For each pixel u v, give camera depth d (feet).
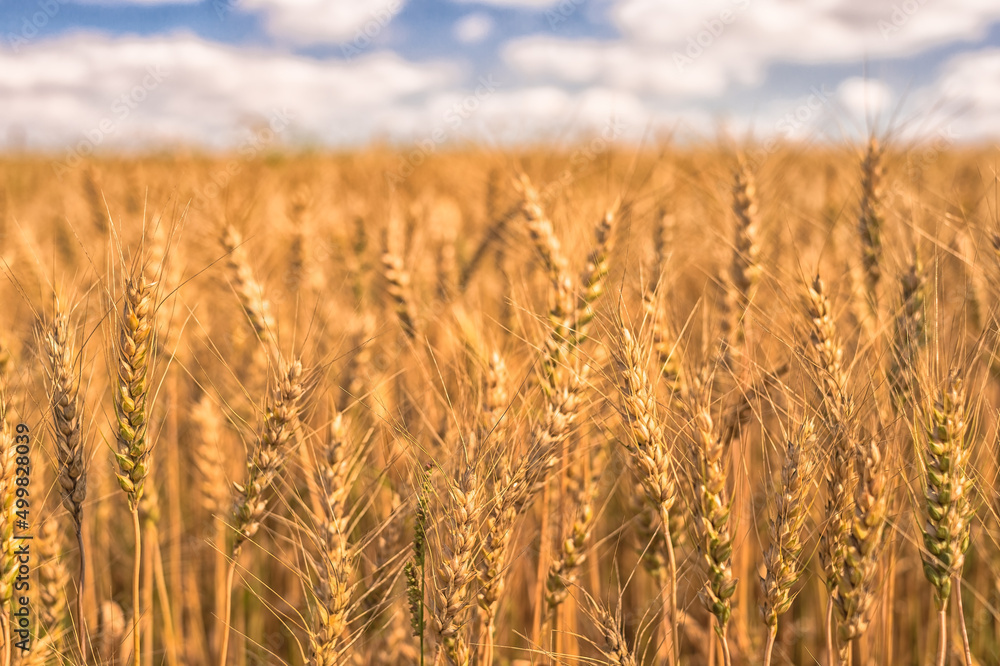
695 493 1.74
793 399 1.85
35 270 2.50
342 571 1.77
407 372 2.40
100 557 2.42
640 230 2.38
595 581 2.19
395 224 2.69
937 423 1.70
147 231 2.24
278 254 3.07
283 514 2.24
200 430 2.30
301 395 1.81
